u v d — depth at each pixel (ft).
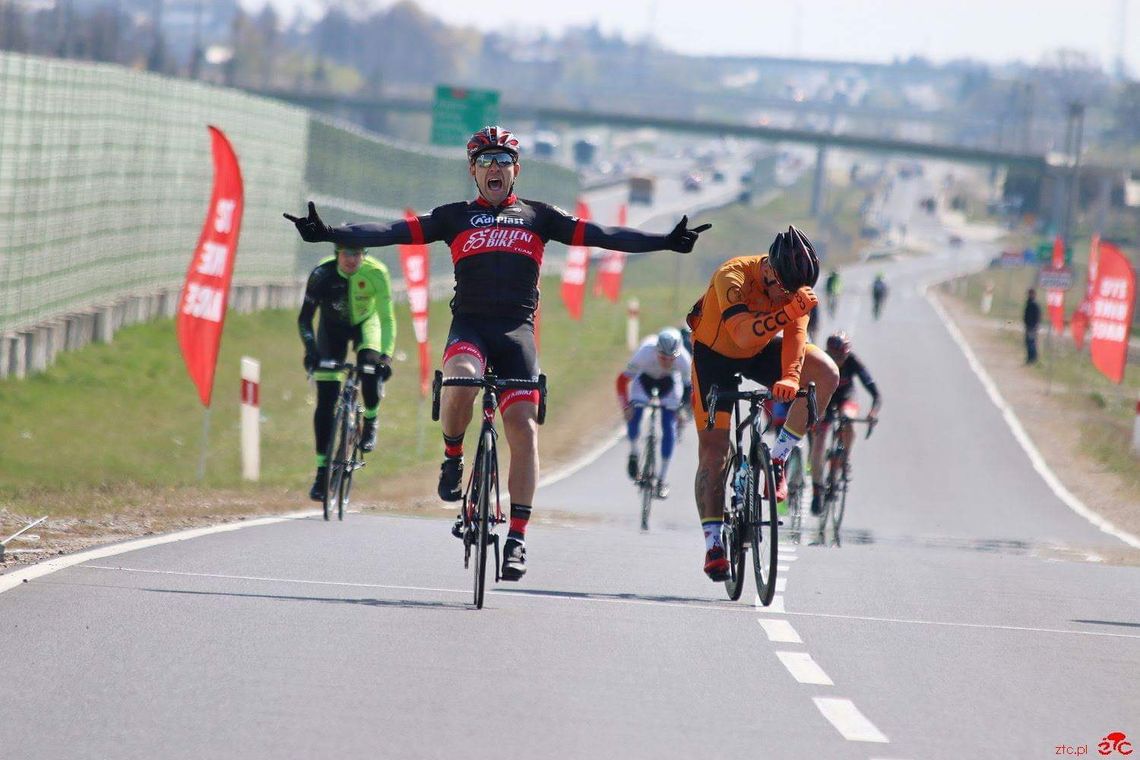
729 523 89.15
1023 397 369.30
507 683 60.70
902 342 522.47
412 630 70.90
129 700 55.16
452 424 79.51
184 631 67.62
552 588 89.30
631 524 168.04
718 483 87.04
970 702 61.62
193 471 186.29
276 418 242.99
